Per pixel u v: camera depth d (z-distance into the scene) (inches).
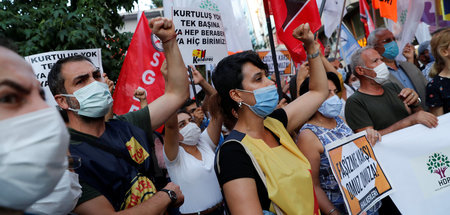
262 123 68.9
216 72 70.5
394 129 106.8
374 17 218.7
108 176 59.2
